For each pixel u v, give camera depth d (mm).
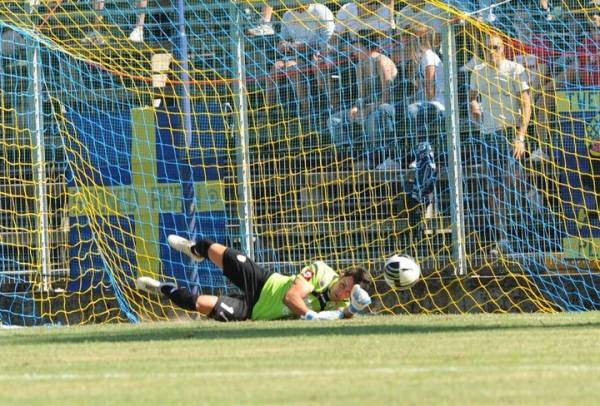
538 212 46125
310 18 49344
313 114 48844
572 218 46000
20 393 21688
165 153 47531
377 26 49375
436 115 47375
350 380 22484
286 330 34375
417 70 48000
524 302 45375
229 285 46906
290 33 49625
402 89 48031
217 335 33250
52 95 49406
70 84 49656
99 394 21359
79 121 48031
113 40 51406
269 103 49156
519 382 21859
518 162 46406
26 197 47719
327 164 48219
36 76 47469
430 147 47219
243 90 47312
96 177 47750
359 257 47344
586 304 45406
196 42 49844
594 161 46188
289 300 38906
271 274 40438
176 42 49281
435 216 46938
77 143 47906
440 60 47844
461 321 37312
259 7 50469
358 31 49562
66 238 47594
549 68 47469
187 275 47062
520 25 48781
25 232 47500
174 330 35906
